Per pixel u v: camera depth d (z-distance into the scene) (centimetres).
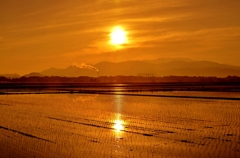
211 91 7531
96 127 2677
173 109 3897
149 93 6869
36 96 6197
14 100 5316
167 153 1845
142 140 2170
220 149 1911
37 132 2472
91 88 9594
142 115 3388
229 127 2652
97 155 1820
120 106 4269
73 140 2184
